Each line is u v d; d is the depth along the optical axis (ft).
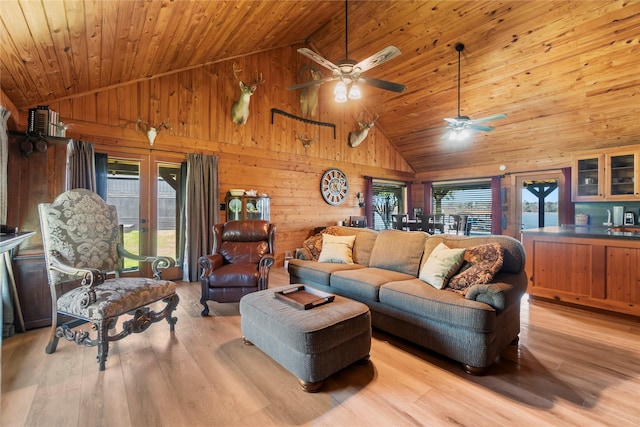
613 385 6.02
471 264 7.72
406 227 18.01
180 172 14.71
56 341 7.25
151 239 13.89
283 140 18.45
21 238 6.72
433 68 16.20
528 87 15.11
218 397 5.69
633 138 15.29
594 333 8.52
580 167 16.14
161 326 9.04
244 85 15.02
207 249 14.88
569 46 12.64
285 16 13.43
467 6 12.60
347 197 21.83
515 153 20.03
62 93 11.11
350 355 6.49
